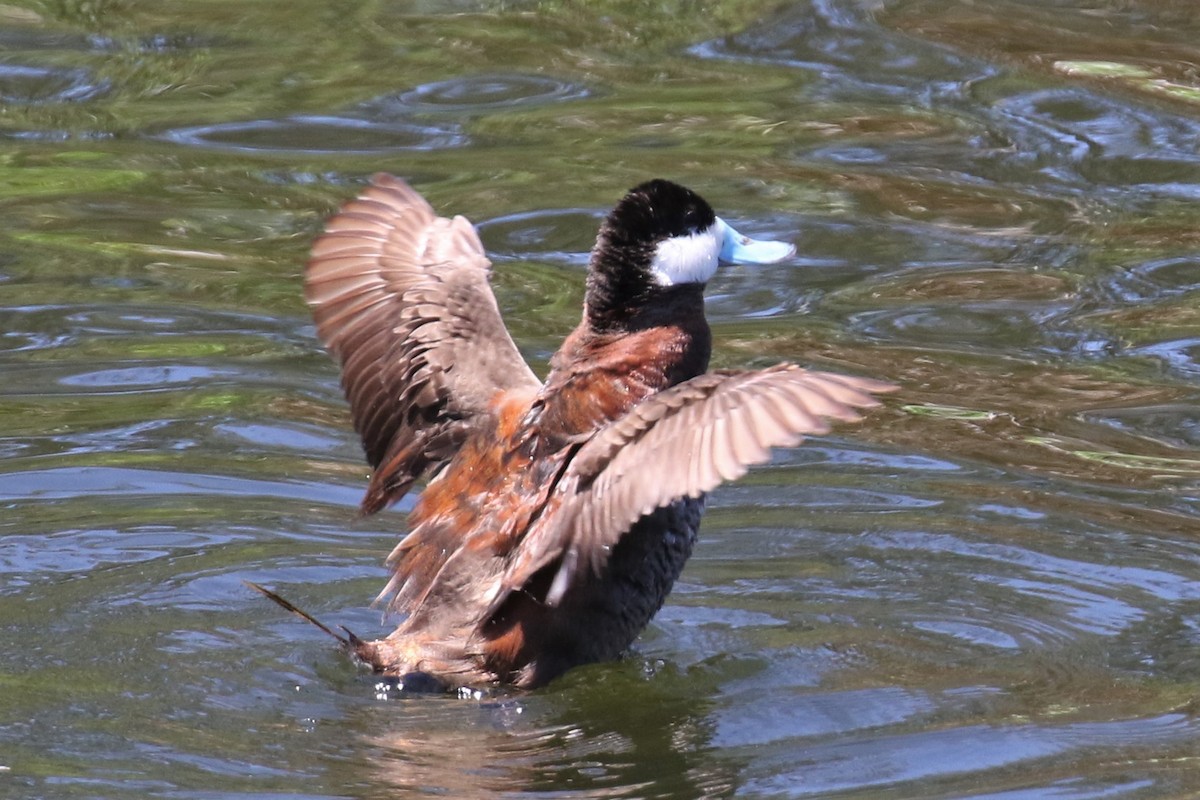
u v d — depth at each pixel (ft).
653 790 25.38
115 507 34.81
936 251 47.09
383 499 30.27
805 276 46.42
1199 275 45.70
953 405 39.70
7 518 34.14
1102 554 33.42
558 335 41.73
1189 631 30.63
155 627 30.42
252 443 37.81
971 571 32.99
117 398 39.55
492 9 63.98
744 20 62.95
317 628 30.83
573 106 55.98
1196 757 26.14
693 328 30.45
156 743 26.35
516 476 29.01
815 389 24.00
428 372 29.96
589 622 28.68
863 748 26.68
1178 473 36.76
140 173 51.21
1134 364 41.57
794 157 52.29
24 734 26.45
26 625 30.22
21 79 57.06
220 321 43.50
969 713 27.84
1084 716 27.66
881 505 35.60
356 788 25.17
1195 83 56.44
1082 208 49.26
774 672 29.35
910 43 60.59
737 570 33.22
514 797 25.18
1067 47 59.82
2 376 40.40
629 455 25.66
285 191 49.85
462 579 28.76
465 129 54.29
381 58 59.47
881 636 30.58
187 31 61.31
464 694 28.35
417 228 31.48
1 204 49.21
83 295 44.65
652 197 30.32
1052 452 37.73
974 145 53.11
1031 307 44.47
